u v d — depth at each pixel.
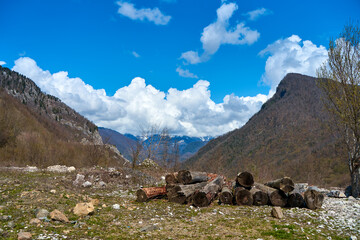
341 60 16.06
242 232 7.47
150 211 9.88
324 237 7.15
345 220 9.05
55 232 6.43
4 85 166.12
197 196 11.20
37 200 8.80
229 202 11.98
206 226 8.07
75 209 8.29
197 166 32.50
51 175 15.88
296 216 9.66
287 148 122.19
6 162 26.05
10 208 7.71
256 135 160.62
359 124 15.48
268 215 9.77
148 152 26.38
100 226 7.41
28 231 6.28
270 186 12.54
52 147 31.97
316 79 17.91
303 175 72.50
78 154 29.95
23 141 33.53
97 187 14.54
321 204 11.09
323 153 86.94
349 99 15.70
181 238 6.79
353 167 16.09
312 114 163.62
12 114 46.16
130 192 14.02
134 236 6.76
